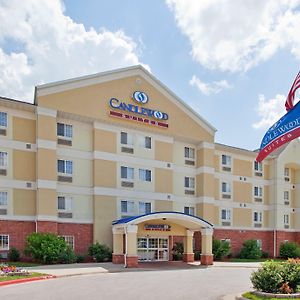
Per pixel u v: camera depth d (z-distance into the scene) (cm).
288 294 1395
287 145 4619
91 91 3189
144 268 2689
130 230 2766
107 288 1686
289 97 1246
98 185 3177
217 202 4056
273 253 4341
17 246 2784
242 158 4359
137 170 3416
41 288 1664
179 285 1822
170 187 3600
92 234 3130
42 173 2891
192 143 3891
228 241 3891
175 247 3478
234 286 1808
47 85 2969
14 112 2903
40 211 2847
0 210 2761
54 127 2986
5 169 2819
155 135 3566
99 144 3222
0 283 1762
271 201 4484
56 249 2708
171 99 3669
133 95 3409
